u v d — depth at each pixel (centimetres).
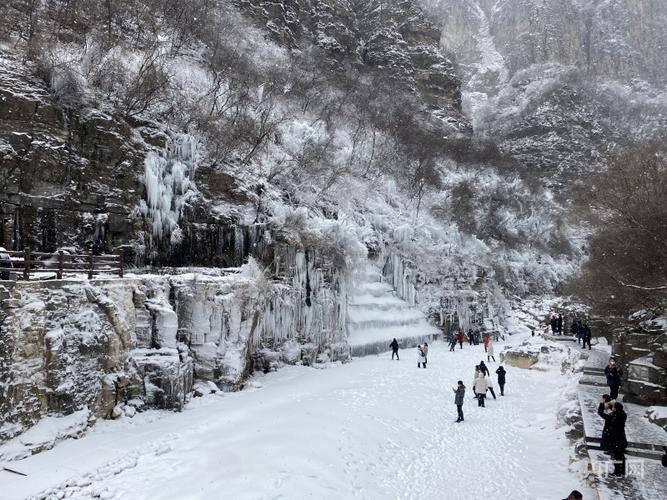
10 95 2412
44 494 1196
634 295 2145
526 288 5766
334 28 7525
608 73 14362
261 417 1777
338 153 4856
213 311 2175
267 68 5056
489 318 4709
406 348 3791
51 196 2438
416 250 4553
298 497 1241
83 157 2608
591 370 2312
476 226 5791
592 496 1239
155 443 1513
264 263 2889
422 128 6862
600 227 2797
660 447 1306
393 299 4159
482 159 7325
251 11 6097
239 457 1432
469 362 3197
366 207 4581
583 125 10006
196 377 2095
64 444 1477
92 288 1733
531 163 8850
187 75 3975
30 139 2414
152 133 2973
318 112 5228
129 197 2691
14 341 1417
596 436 1356
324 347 3033
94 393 1652
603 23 15275
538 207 6800
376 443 1648
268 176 3631
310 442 1563
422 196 5538
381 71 7838
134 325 1912
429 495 1344
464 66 15488
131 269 2514
